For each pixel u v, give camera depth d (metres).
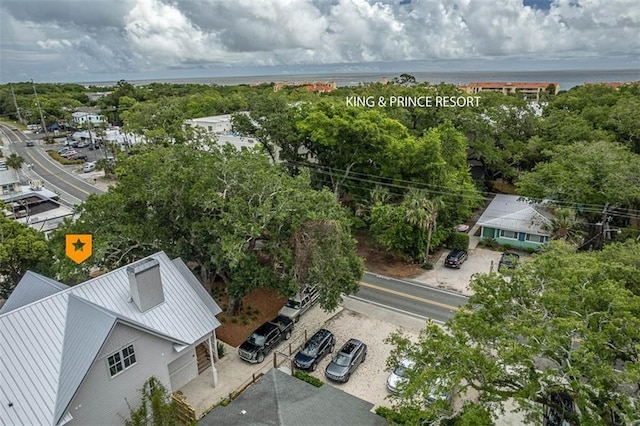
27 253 27.06
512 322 15.37
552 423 17.33
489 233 40.50
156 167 26.33
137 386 18.19
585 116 53.22
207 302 22.12
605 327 13.91
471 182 42.72
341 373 21.70
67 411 15.31
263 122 43.03
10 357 15.54
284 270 25.72
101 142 87.38
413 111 53.41
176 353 19.72
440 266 36.16
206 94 110.62
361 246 40.31
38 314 17.14
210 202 23.95
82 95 154.25
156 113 79.69
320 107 40.94
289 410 16.31
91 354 16.06
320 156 42.94
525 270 17.78
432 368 15.04
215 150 29.23
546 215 38.34
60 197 54.16
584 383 13.62
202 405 20.34
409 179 38.12
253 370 22.86
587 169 34.19
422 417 14.13
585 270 16.44
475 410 13.99
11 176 50.16
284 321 25.86
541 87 143.12
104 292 19.28
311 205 26.20
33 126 111.69
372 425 16.47
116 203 25.41
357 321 27.69
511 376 15.01
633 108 47.09
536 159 49.56
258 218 24.69
